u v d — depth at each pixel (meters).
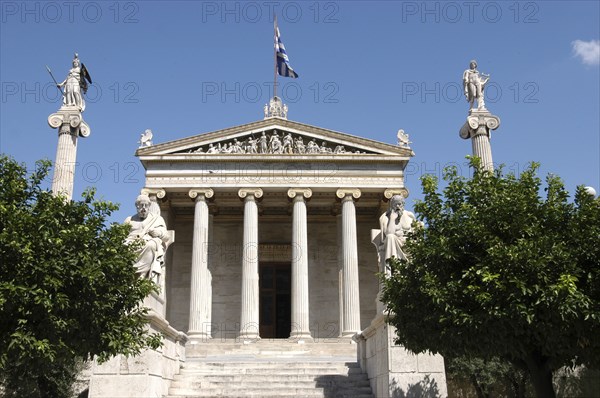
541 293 15.99
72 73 39.50
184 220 56.78
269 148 52.53
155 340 18.78
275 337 55.72
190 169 51.31
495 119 37.84
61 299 15.34
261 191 50.88
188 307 54.16
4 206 16.22
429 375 20.72
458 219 18.52
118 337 17.12
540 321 16.20
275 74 57.34
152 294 21.91
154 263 22.78
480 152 37.12
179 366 27.16
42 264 15.55
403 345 19.61
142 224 23.28
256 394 23.83
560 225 18.00
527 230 17.33
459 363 36.91
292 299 48.97
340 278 51.78
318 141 53.12
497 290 16.38
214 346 43.50
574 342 16.66
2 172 17.73
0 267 15.37
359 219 56.94
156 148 51.50
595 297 16.55
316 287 55.62
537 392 18.12
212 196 50.94
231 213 56.88
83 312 16.31
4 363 15.44
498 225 17.84
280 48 57.84
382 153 51.69
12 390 31.25
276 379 25.78
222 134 52.41
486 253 17.56
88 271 16.02
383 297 19.62
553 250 16.53
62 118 38.06
